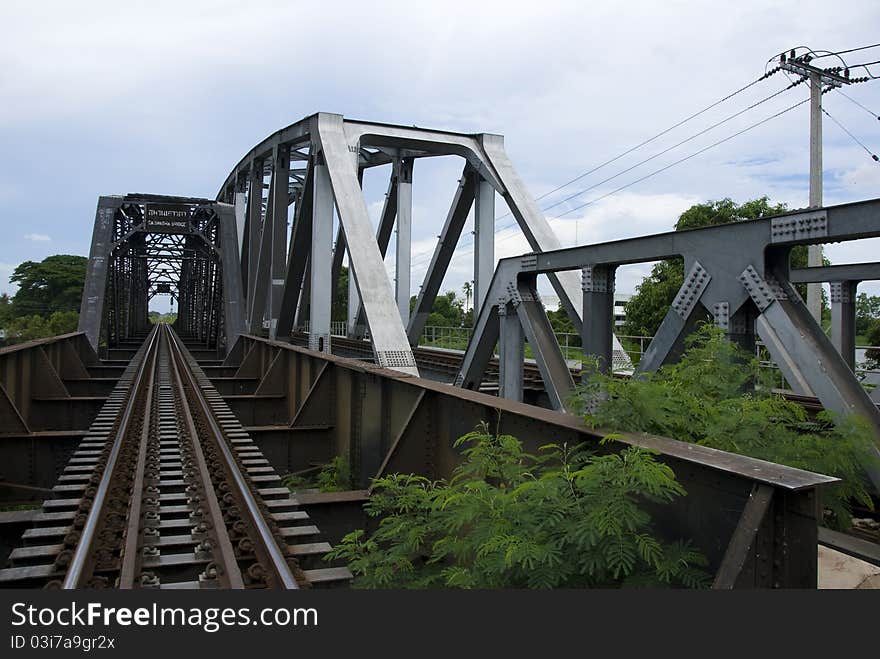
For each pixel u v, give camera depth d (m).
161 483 7.16
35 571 4.76
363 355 25.95
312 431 11.51
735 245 6.65
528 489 3.90
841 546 4.70
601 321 8.63
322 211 22.78
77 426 14.41
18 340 49.50
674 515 3.78
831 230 5.67
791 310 6.30
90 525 5.49
